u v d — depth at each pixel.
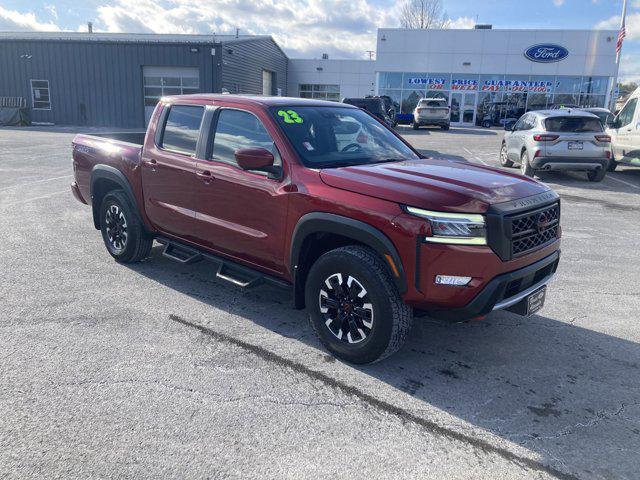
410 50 36.69
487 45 35.78
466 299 3.23
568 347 4.09
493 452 2.82
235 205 4.22
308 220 3.65
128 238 5.47
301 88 44.66
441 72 36.69
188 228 4.73
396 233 3.25
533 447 2.87
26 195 9.64
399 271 3.27
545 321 4.58
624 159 14.05
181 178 4.68
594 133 12.13
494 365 3.78
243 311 4.59
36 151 16.77
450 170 3.94
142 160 5.12
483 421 3.10
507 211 3.26
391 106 33.62
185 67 29.73
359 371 3.62
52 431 2.87
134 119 30.41
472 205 3.21
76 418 2.99
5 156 15.38
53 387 3.29
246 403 3.19
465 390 3.43
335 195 3.54
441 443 2.88
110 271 5.52
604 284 5.53
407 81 37.25
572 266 6.14
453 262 3.18
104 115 30.56
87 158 5.85
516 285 3.47
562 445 2.89
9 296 4.76
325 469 2.64
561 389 3.48
